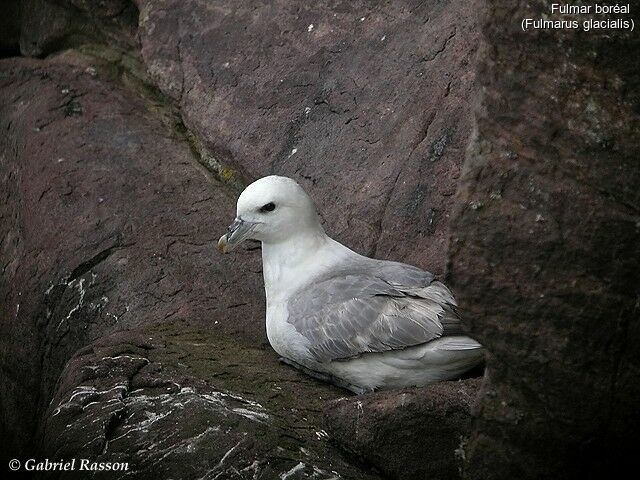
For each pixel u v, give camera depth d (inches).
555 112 261.4
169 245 426.9
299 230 365.4
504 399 280.7
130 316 407.5
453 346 329.4
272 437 309.3
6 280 467.8
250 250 422.0
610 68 255.4
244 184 456.1
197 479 298.8
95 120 493.0
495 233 269.9
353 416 305.7
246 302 402.9
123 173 462.6
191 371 342.3
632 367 271.3
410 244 396.2
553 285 268.4
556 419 278.2
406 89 423.8
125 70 523.5
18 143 494.6
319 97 446.6
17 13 564.4
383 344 335.0
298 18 470.6
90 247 433.7
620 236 262.7
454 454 301.6
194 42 491.5
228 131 460.8
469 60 412.8
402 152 411.8
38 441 343.6
